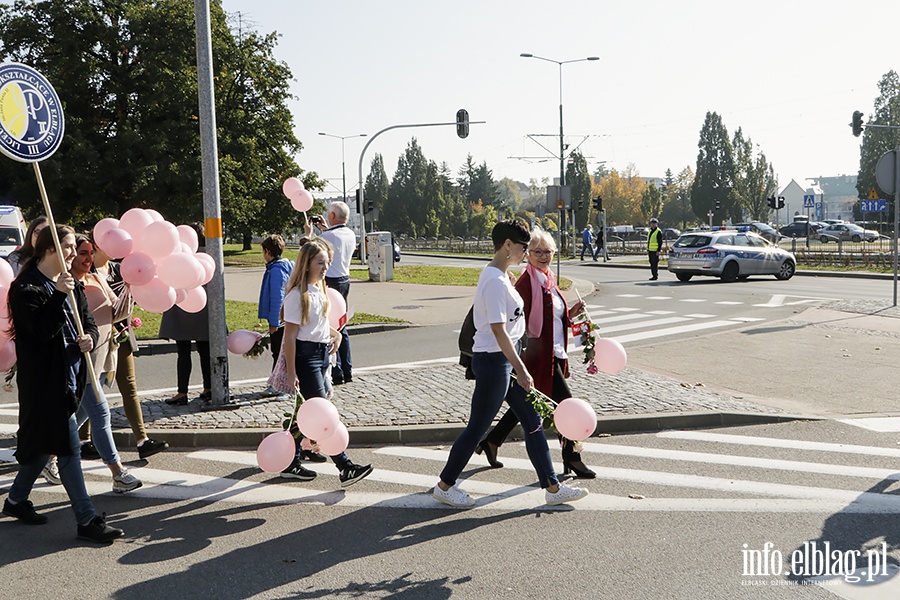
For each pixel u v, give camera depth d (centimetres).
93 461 663
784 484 584
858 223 8425
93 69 3903
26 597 409
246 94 4519
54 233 482
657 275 2852
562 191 2575
